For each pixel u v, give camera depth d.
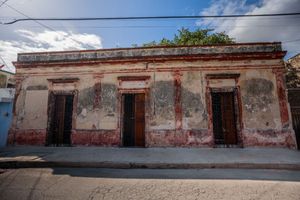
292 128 8.33
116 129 9.06
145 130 8.91
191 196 3.60
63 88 9.76
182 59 9.14
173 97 9.03
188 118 8.81
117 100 9.30
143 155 7.00
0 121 9.30
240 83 8.84
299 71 13.05
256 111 8.59
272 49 8.84
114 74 9.52
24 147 8.95
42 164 6.14
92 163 6.07
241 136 8.47
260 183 4.28
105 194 3.72
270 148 8.20
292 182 4.35
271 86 8.70
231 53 8.85
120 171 5.44
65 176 4.93
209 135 8.57
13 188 4.08
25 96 9.90
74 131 9.25
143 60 9.30
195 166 5.83
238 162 5.87
